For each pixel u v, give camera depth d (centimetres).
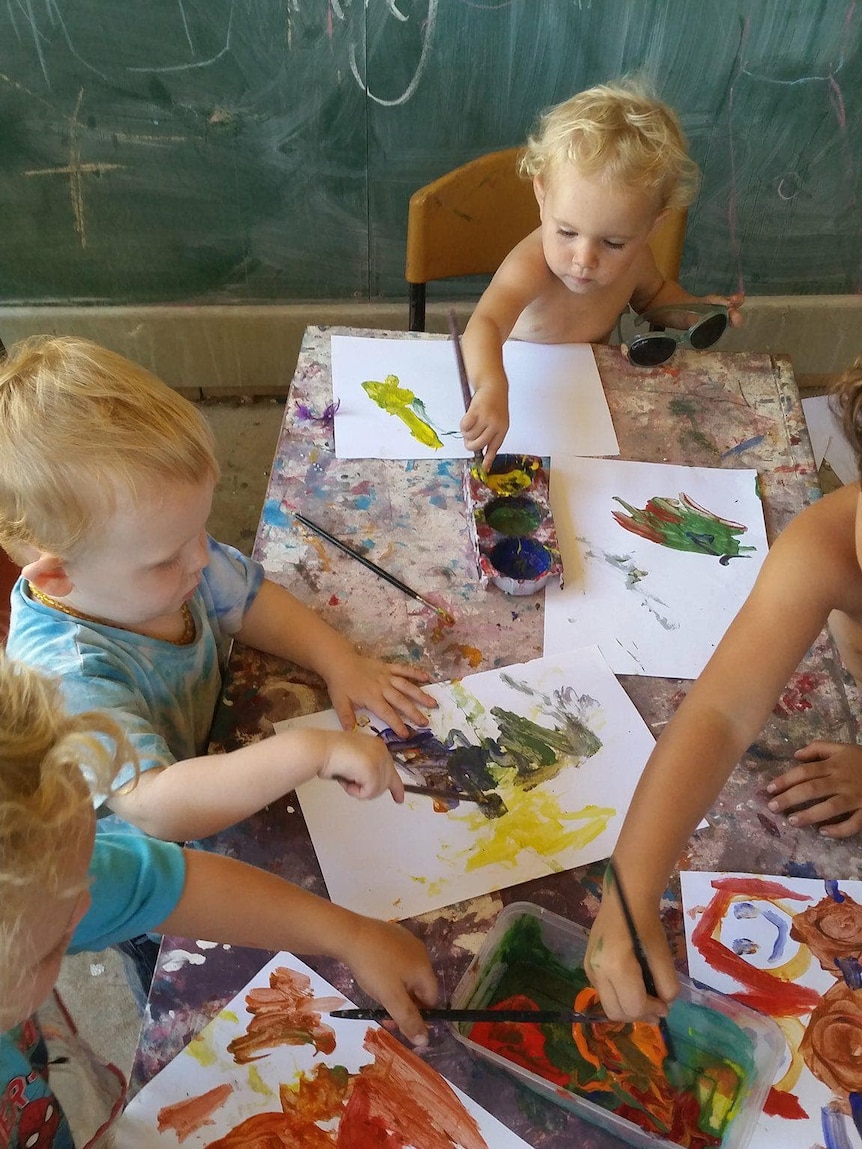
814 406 179
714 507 110
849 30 183
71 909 54
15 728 49
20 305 220
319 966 71
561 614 97
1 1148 67
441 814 80
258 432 229
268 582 96
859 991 71
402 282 221
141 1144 63
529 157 132
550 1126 64
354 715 87
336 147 196
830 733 88
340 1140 63
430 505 107
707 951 73
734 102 195
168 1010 69
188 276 217
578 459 114
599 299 141
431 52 183
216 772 75
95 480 71
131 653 85
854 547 83
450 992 71
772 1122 64
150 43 177
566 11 178
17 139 190
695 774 75
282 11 174
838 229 218
